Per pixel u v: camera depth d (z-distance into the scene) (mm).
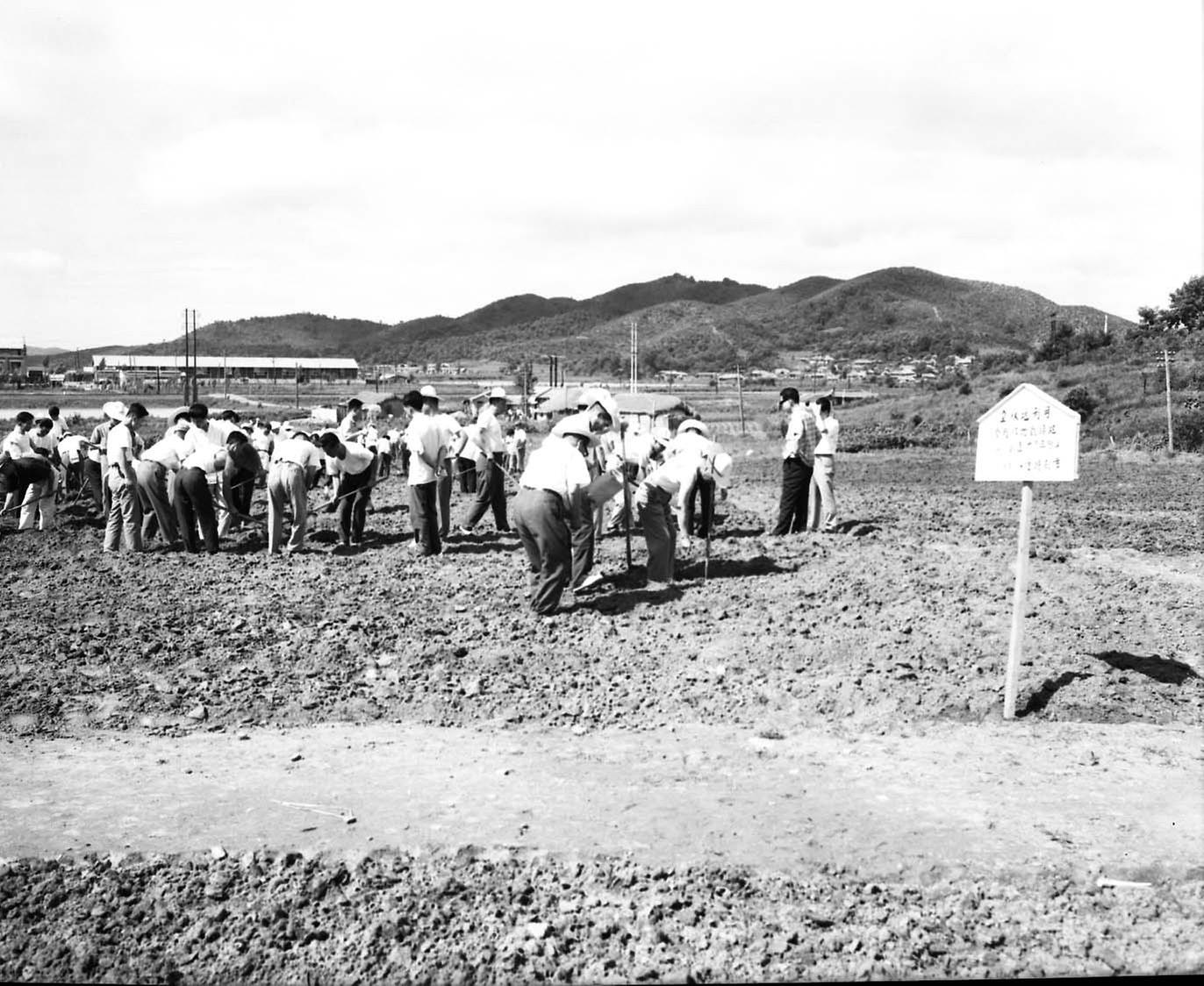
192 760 6695
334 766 6582
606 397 12648
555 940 4465
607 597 11008
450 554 13836
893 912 4695
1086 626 9672
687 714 7730
